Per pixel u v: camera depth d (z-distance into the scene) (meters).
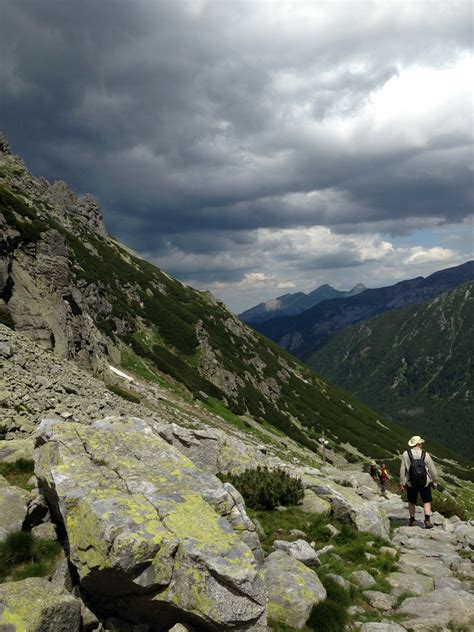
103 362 52.81
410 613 8.64
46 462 9.50
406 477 15.27
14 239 43.59
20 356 29.00
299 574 8.73
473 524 16.44
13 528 8.41
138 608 6.86
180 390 73.12
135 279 120.50
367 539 12.92
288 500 15.17
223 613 6.32
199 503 8.23
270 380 122.62
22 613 5.95
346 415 143.88
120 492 7.93
